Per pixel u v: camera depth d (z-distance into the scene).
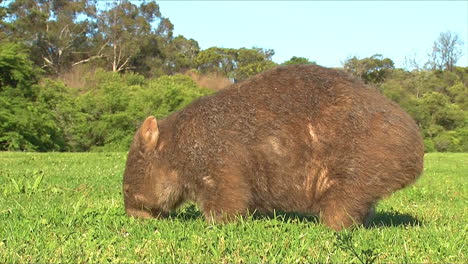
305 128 4.89
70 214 5.49
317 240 4.46
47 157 16.73
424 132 37.34
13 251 3.99
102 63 56.62
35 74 27.69
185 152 5.19
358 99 4.86
